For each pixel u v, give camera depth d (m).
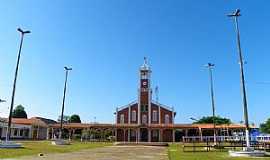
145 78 72.75
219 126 65.75
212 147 34.16
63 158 19.55
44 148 29.47
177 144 53.00
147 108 71.25
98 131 70.75
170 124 68.62
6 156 19.20
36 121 74.88
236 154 23.47
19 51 29.66
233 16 26.92
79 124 72.19
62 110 45.19
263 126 81.06
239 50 26.08
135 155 24.77
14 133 66.12
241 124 66.62
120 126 68.75
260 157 22.00
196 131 70.50
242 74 25.59
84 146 39.44
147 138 68.44
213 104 41.78
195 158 21.05
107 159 19.86
